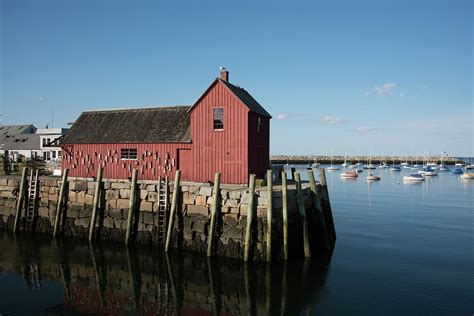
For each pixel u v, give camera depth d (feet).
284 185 58.13
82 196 74.49
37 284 51.85
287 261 58.23
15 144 194.18
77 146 90.74
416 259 65.72
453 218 108.27
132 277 54.13
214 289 50.08
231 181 76.18
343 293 49.60
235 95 75.77
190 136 80.59
